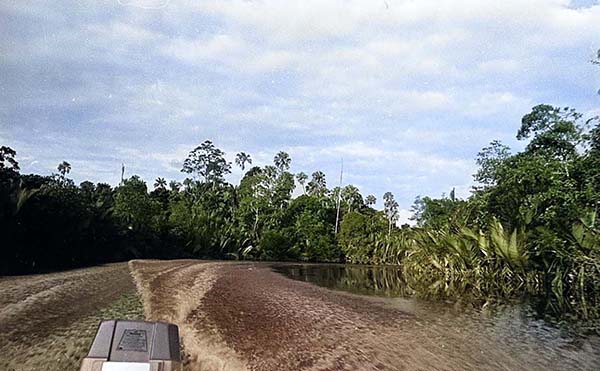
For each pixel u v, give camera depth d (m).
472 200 36.38
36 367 8.10
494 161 38.09
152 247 47.69
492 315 15.63
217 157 87.81
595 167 26.00
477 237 26.97
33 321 11.54
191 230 52.62
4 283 18.83
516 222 26.84
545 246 23.91
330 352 9.42
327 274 37.72
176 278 22.89
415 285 28.22
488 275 26.77
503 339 11.48
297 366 8.41
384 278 34.47
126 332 3.84
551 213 26.19
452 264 29.17
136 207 50.88
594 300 20.23
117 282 20.33
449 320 14.33
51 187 32.16
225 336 10.30
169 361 3.67
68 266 30.30
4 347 9.21
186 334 10.39
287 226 70.25
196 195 79.31
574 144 34.44
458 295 22.47
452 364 9.01
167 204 71.31
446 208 69.31
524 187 30.45
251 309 14.19
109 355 3.65
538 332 12.52
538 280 25.16
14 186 29.00
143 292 16.86
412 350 9.95
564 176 27.42
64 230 31.52
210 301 15.30
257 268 38.16
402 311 16.08
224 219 66.19
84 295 16.11
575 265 21.53
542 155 34.31
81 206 34.22
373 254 64.62
